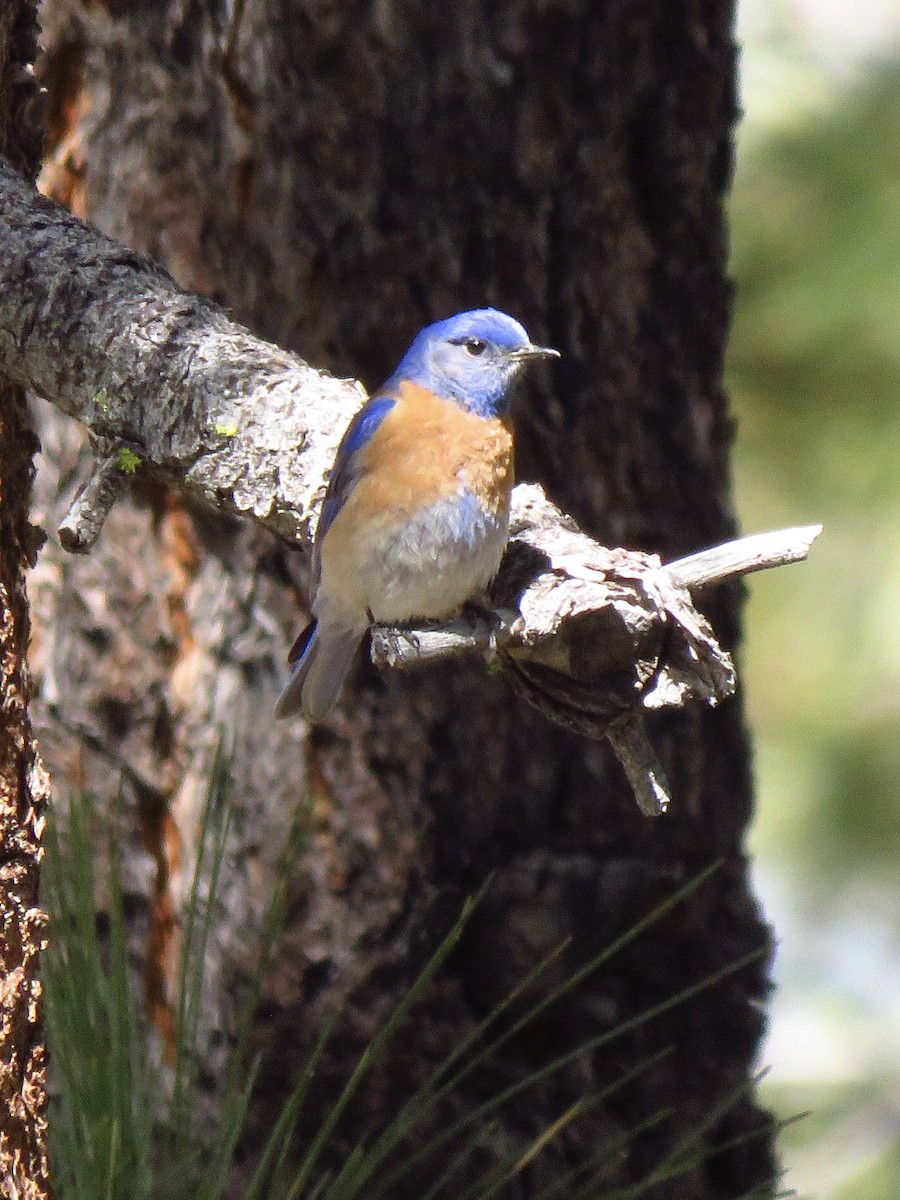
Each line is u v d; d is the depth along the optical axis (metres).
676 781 10.81
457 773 10.18
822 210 15.66
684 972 10.74
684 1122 10.59
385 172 10.27
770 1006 11.51
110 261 8.06
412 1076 10.02
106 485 7.86
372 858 10.01
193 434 7.85
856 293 15.33
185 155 10.21
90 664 10.26
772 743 16.62
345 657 9.16
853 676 16.47
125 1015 7.46
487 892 10.21
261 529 10.10
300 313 10.25
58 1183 7.34
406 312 10.34
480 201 10.41
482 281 10.48
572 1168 10.16
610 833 10.55
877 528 16.38
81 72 10.26
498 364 8.80
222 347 7.99
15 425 7.90
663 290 11.00
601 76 10.58
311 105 10.17
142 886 10.16
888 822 16.47
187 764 10.20
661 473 11.00
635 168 10.83
